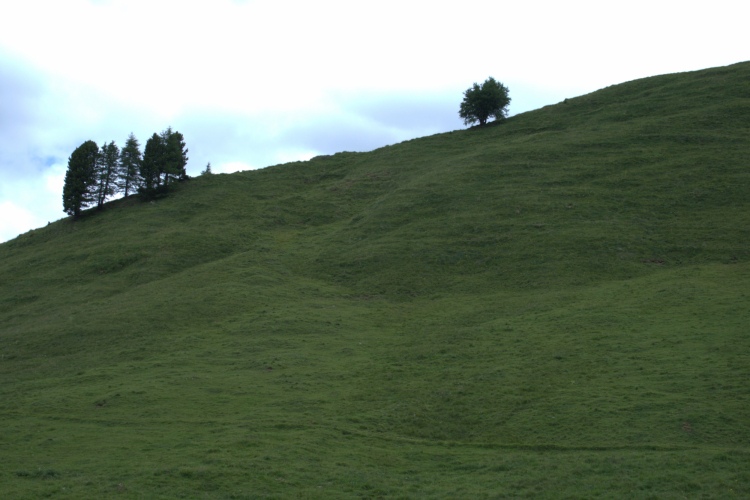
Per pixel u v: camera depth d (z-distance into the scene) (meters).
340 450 27.98
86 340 49.50
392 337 46.16
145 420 32.41
